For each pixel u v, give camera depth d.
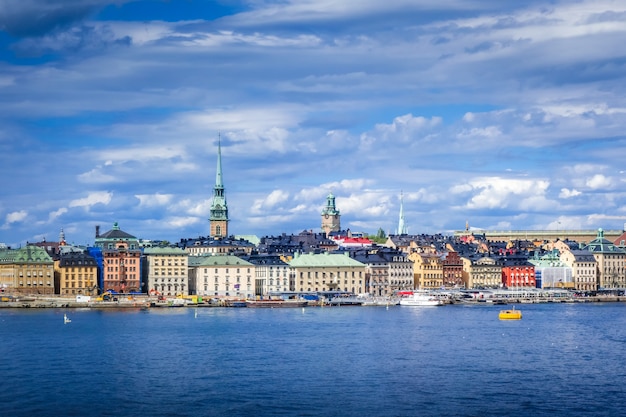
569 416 175.75
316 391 196.38
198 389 198.50
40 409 182.00
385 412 178.50
